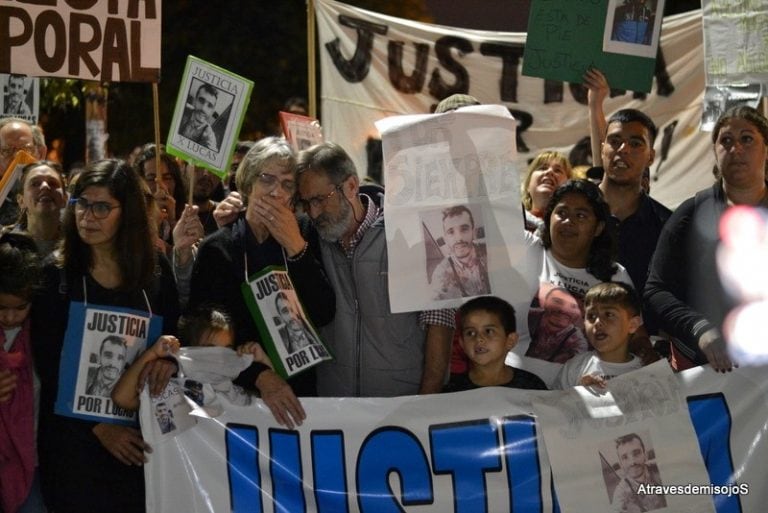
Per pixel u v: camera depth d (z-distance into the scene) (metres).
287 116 6.86
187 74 5.54
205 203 6.98
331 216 4.92
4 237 4.71
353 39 8.47
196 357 4.66
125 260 4.66
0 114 7.99
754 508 4.82
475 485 4.82
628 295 4.86
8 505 4.66
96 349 4.66
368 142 8.49
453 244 4.93
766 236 5.04
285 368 4.79
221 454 4.73
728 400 4.84
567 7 6.13
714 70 6.12
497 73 8.50
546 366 5.08
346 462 4.80
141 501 4.76
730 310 5.05
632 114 5.79
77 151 12.84
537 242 5.31
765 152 5.07
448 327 5.00
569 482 4.80
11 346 4.69
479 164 4.95
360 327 5.01
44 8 5.89
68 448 4.66
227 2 12.84
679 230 5.16
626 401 4.84
